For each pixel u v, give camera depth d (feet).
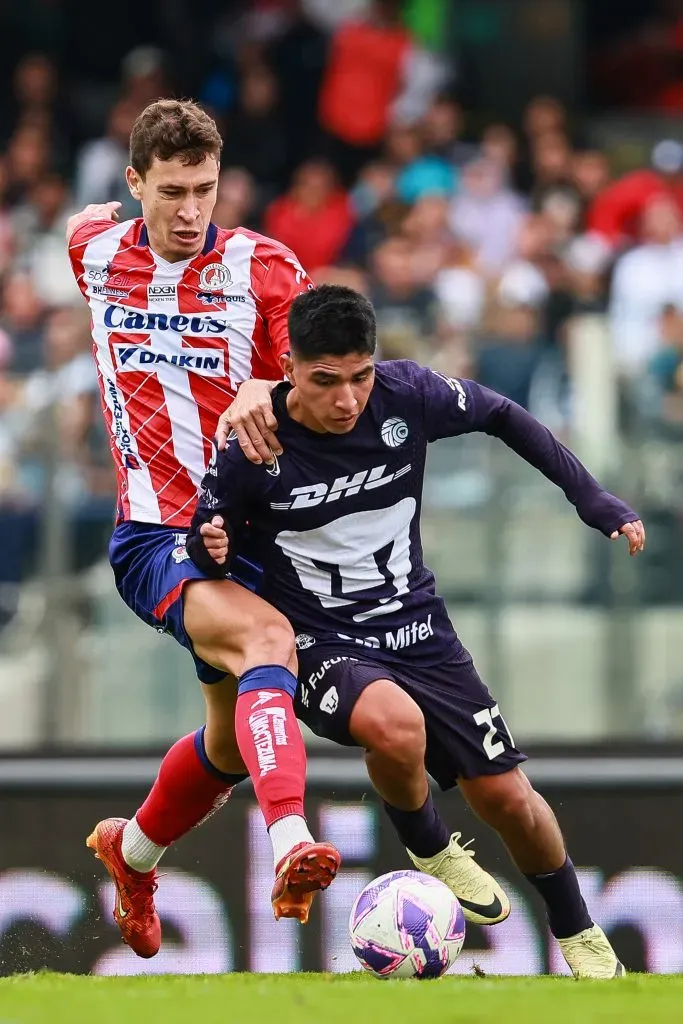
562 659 82.64
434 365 94.99
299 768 43.29
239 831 73.31
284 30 140.15
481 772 49.47
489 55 152.46
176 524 49.93
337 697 46.24
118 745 80.74
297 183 125.29
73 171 137.08
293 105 139.23
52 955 73.72
